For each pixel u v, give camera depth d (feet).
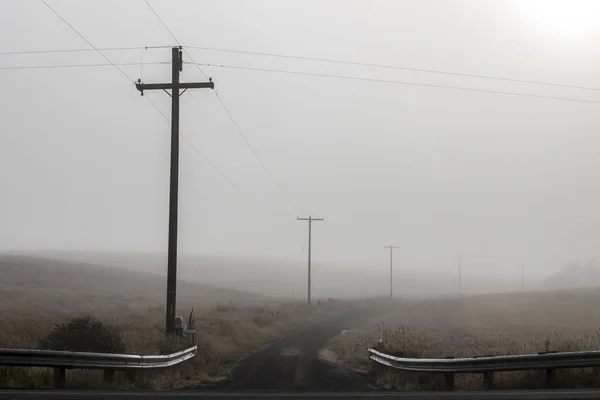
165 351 75.20
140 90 93.04
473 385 61.52
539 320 182.39
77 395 47.03
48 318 115.14
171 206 91.66
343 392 55.62
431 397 48.11
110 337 68.54
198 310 172.96
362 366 83.05
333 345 117.29
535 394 48.06
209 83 93.09
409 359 65.72
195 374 72.02
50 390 51.01
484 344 103.19
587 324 166.09
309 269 264.93
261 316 152.76
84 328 67.92
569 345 70.18
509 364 55.88
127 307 174.50
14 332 86.99
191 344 84.07
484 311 222.48
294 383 66.44
